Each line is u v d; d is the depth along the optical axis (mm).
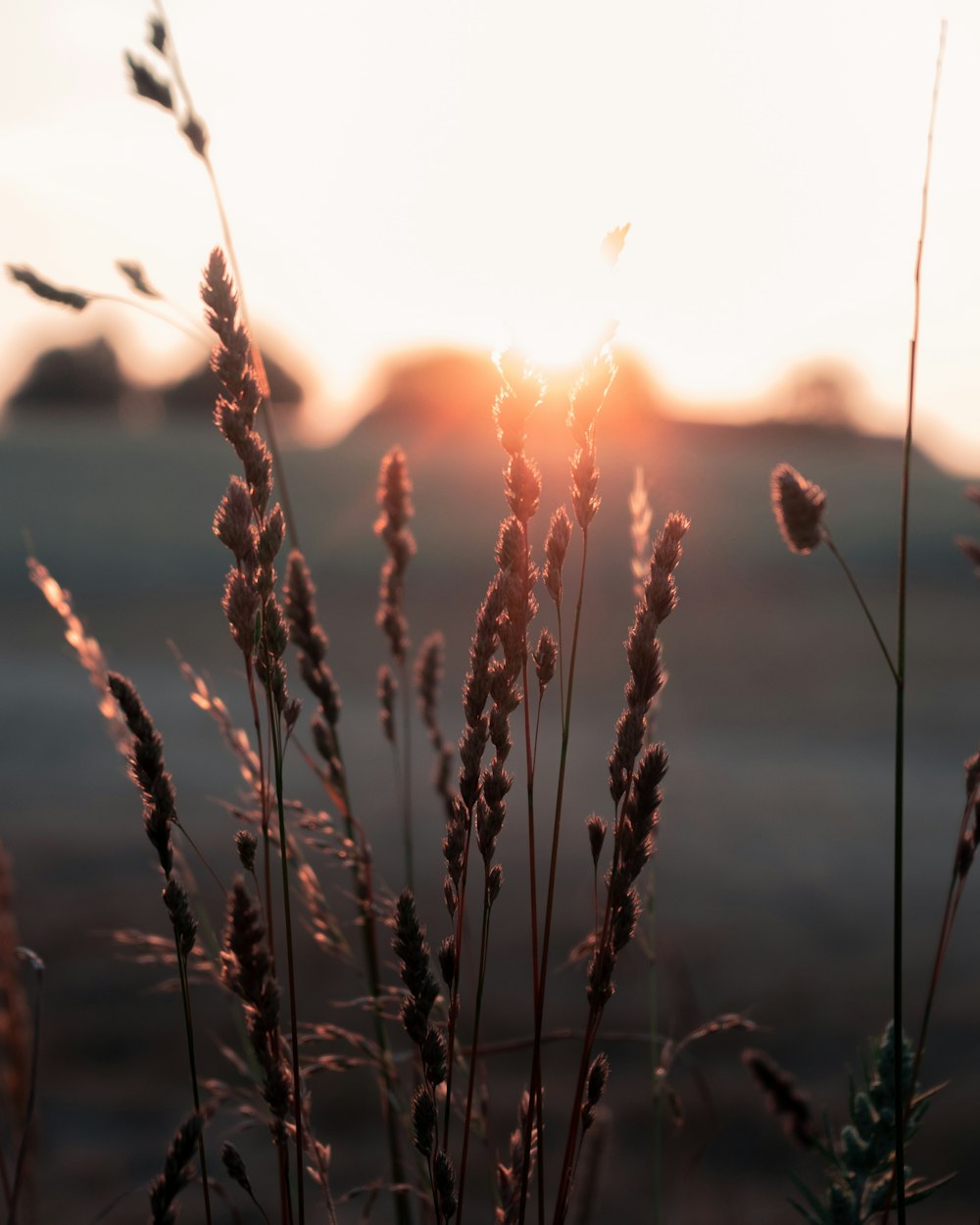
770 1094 1191
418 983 750
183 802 10805
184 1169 800
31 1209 1537
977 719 18875
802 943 7688
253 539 802
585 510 756
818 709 19516
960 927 8188
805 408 67750
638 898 774
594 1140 1522
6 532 38406
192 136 1172
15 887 8273
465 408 69812
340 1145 4211
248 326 819
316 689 1310
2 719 16562
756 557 35250
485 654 755
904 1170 892
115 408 84000
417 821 10359
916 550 37188
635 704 767
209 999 5961
